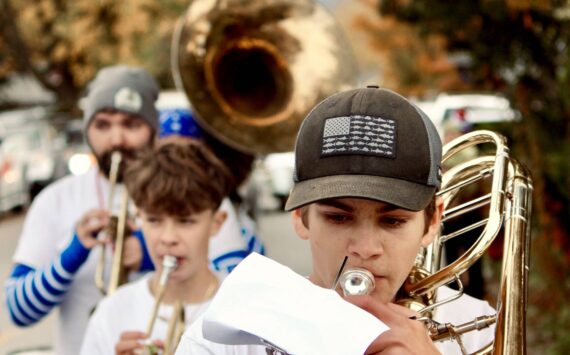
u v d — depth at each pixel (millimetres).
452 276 2736
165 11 36062
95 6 35406
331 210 2521
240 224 5566
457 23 8578
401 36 20984
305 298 2258
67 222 5113
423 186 2494
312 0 6402
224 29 6359
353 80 6375
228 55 6379
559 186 8070
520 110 8453
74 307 4945
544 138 8336
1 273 15758
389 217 2527
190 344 2756
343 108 2539
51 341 11219
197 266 4125
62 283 4766
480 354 2734
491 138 3016
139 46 35875
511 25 8422
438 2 8648
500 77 8859
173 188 3986
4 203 23266
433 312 2938
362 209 2504
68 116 29547
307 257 15281
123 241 4770
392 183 2463
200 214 4090
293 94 6340
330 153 2494
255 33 6375
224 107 6297
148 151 4234
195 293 4152
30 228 5102
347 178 2465
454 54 9273
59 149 25062
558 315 8359
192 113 6516
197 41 6332
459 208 3107
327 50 6375
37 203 5145
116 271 4707
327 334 2186
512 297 2658
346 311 2223
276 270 2332
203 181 4027
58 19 35625
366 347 2164
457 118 12641
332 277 2566
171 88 36438
